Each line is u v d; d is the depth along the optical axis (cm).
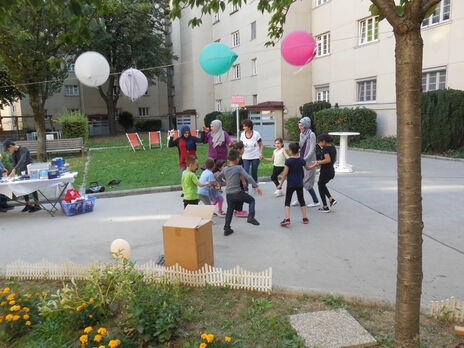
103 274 365
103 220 667
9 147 776
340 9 1852
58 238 577
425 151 1300
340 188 843
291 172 575
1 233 618
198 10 3080
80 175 1140
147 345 293
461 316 304
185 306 348
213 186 639
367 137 1641
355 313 324
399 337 261
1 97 2495
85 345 282
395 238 516
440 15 1383
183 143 825
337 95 1944
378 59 1645
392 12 230
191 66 3198
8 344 309
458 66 1323
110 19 2677
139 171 1157
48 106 3403
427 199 699
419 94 234
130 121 3712
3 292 347
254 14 2362
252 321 315
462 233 520
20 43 1238
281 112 2108
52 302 332
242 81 2669
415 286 252
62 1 346
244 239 532
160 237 560
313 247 492
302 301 349
